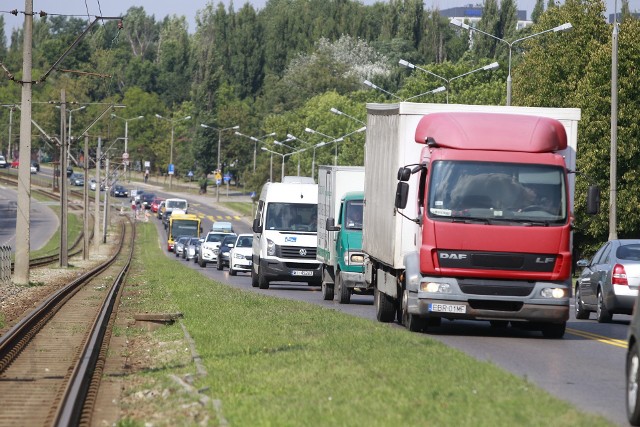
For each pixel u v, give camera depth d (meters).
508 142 52.41
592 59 144.25
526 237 51.59
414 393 32.34
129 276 129.88
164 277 123.62
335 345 46.22
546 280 52.06
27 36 102.44
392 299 62.56
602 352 47.75
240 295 86.50
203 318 65.00
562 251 51.91
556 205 52.03
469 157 52.16
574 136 56.09
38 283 107.81
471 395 31.80
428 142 52.97
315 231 108.81
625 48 142.50
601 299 66.50
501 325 61.88
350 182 88.31
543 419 27.83
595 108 144.00
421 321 55.28
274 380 36.81
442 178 52.06
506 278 51.97
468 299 51.97
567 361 43.91
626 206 145.62
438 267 51.91
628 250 66.25
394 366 38.56
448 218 51.69
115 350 52.88
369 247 66.56
